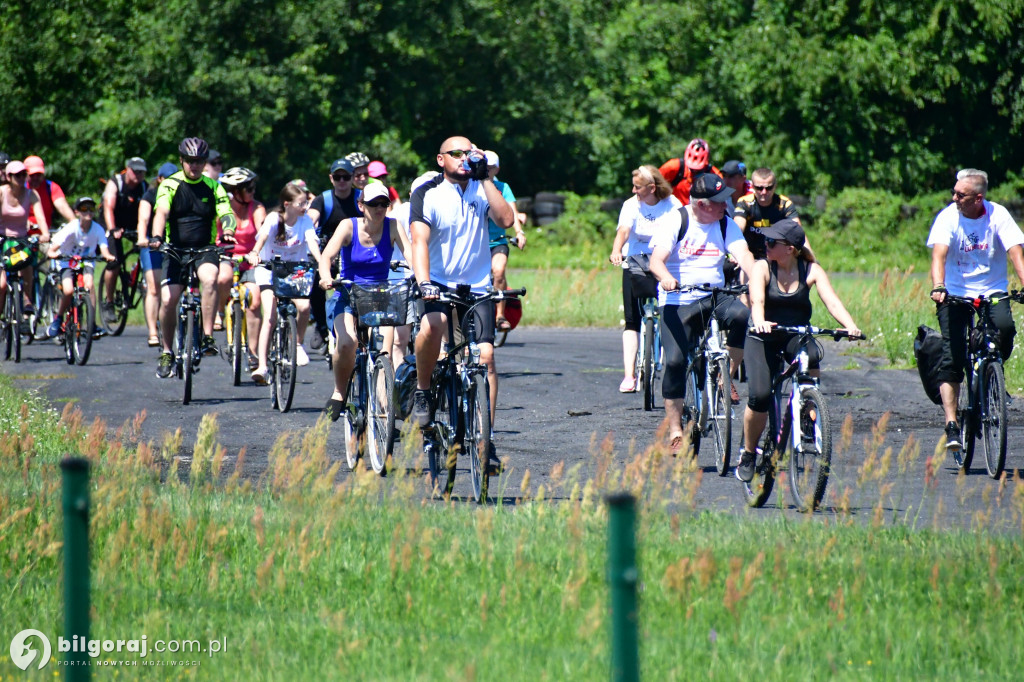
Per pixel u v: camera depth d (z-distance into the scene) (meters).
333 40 125.62
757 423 27.16
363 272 32.12
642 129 144.75
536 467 31.81
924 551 21.23
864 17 138.25
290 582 19.89
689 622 17.88
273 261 41.09
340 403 31.45
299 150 128.38
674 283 30.62
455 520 23.73
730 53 141.25
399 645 17.12
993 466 30.09
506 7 135.62
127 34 126.50
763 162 138.88
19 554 21.05
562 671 16.03
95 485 24.28
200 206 43.59
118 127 123.75
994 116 143.00
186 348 42.03
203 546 21.36
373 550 21.50
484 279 28.34
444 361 28.00
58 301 57.66
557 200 126.62
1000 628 17.59
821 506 25.92
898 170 139.38
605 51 144.25
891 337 54.62
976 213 31.27
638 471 24.34
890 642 17.06
